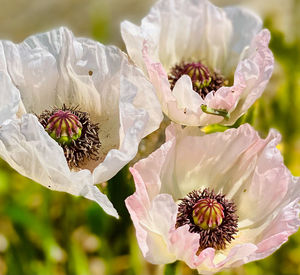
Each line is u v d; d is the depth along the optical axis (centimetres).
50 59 71
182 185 73
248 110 75
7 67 70
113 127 72
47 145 66
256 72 70
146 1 121
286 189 70
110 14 119
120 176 70
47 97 72
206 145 71
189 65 75
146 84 68
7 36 121
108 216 83
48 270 86
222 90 69
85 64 71
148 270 88
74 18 121
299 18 102
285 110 92
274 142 70
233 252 67
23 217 85
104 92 71
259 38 72
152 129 68
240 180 73
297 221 68
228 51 76
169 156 70
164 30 75
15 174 93
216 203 72
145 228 68
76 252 85
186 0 75
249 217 72
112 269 84
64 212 84
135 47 72
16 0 122
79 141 72
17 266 84
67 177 67
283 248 90
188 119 70
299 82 93
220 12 75
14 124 66
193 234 66
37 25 122
